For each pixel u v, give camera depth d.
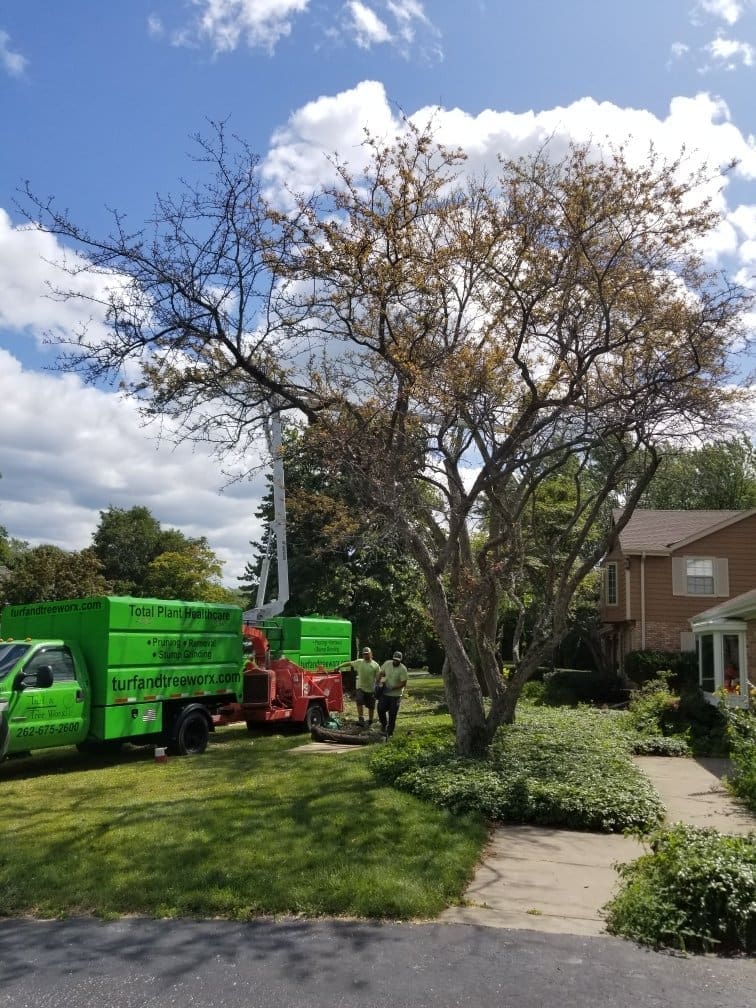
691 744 15.12
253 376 11.48
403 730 16.19
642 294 11.79
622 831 8.38
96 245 10.40
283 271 11.09
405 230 11.27
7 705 10.83
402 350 11.27
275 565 28.38
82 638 12.46
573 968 4.82
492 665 14.55
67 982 4.60
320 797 9.23
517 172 11.66
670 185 11.65
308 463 15.71
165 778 10.85
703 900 5.34
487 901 6.10
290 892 5.95
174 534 62.38
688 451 14.12
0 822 8.27
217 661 14.65
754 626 21.12
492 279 11.97
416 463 11.76
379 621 29.14
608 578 32.59
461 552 13.91
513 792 9.04
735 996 4.46
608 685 29.12
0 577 30.64
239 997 4.41
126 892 6.02
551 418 11.36
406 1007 4.29
